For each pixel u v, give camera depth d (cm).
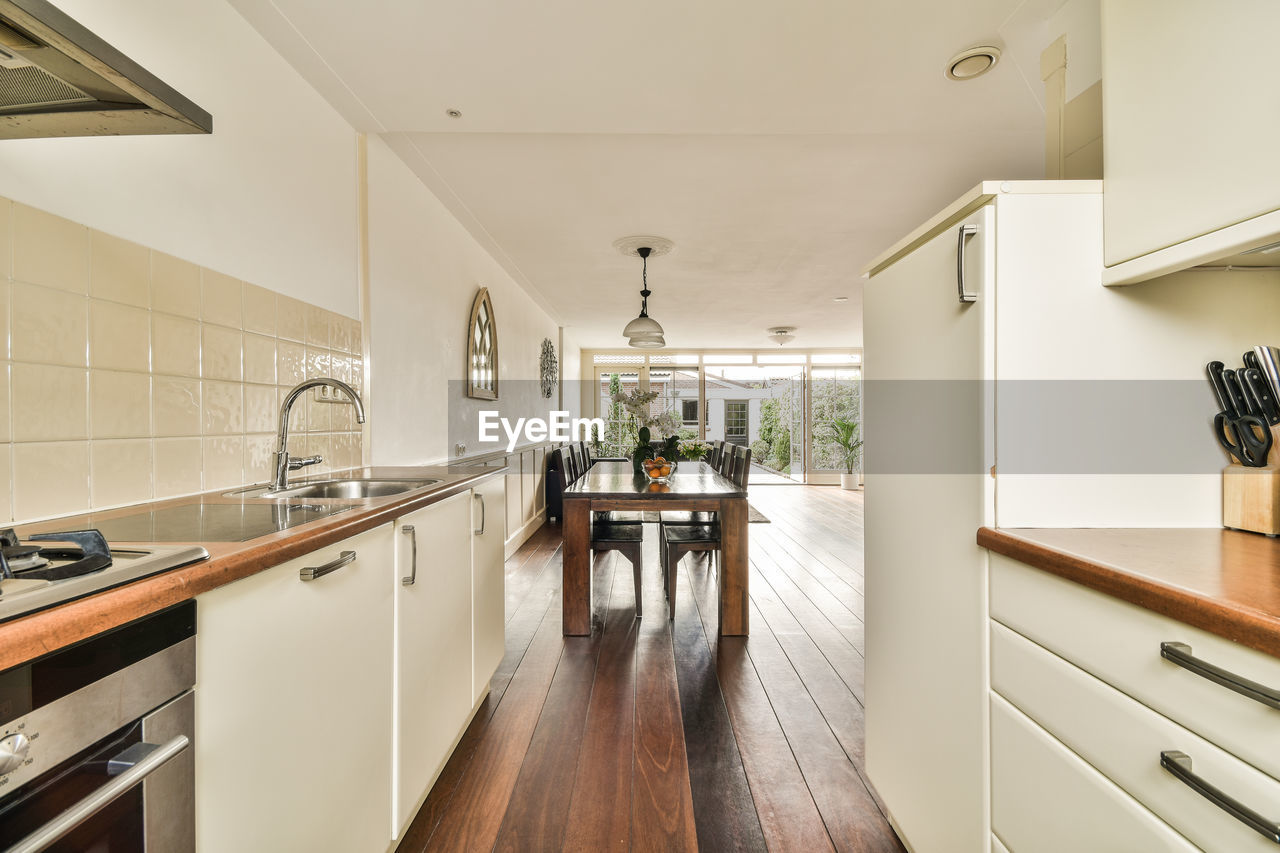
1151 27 97
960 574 115
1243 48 81
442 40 185
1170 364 108
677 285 548
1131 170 100
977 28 179
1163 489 108
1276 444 102
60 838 59
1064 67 167
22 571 67
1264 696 58
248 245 174
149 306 138
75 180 120
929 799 126
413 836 151
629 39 185
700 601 352
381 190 262
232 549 89
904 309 138
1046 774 91
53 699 58
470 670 196
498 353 467
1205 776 66
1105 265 106
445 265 348
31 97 88
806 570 425
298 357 198
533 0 167
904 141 273
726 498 294
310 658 105
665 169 300
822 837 151
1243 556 86
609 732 202
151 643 71
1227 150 83
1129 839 76
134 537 101
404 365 287
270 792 94
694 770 180
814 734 201
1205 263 99
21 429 109
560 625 311
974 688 110
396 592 140
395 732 139
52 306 115
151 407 138
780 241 416
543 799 166
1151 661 73
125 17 134
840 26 178
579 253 445
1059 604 89
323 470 212
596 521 359
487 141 269
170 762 74
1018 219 106
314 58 194
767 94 215
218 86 162
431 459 322
